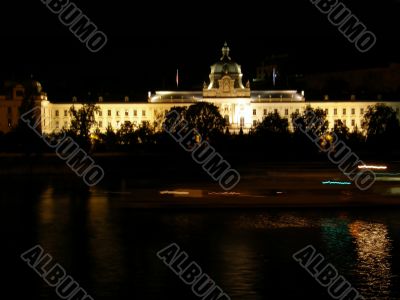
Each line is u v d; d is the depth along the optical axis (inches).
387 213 4443.9
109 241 3666.3
